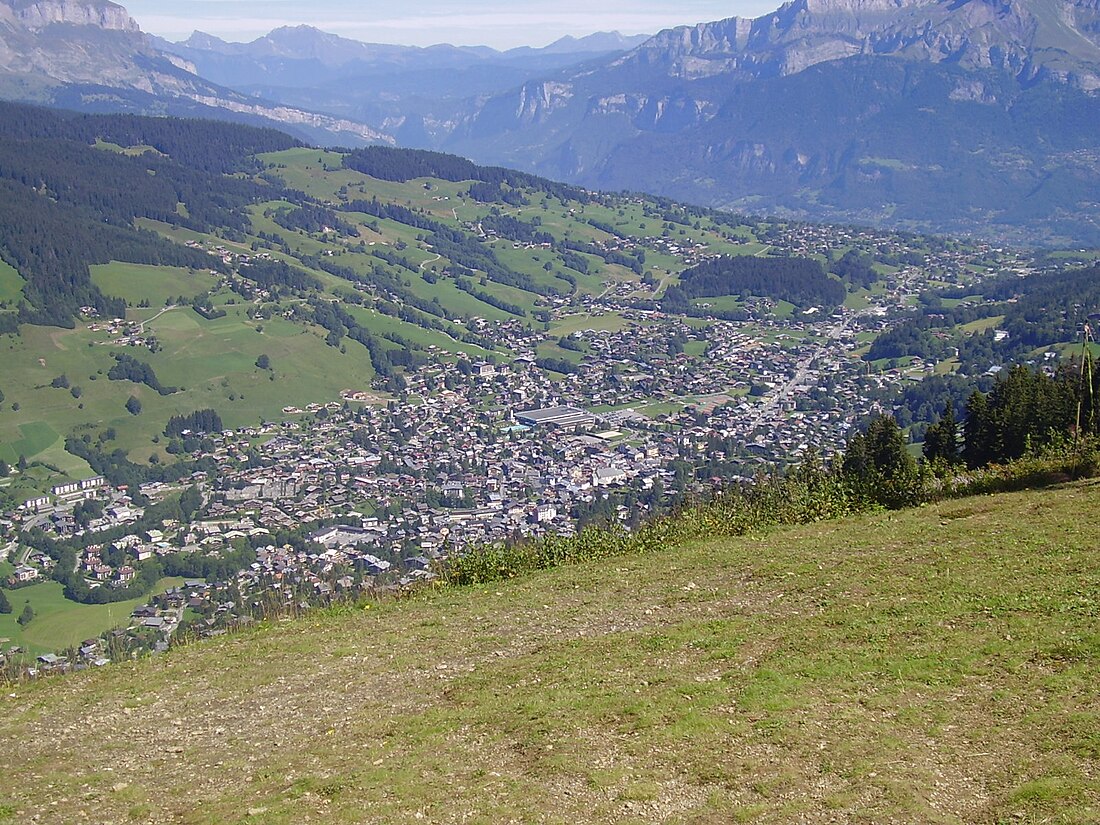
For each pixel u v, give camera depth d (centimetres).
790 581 2744
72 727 2153
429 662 2433
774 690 1867
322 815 1592
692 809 1491
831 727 1688
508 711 1973
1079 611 2056
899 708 1731
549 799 1566
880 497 4047
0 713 2272
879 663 1941
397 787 1667
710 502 4622
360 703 2184
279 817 1597
